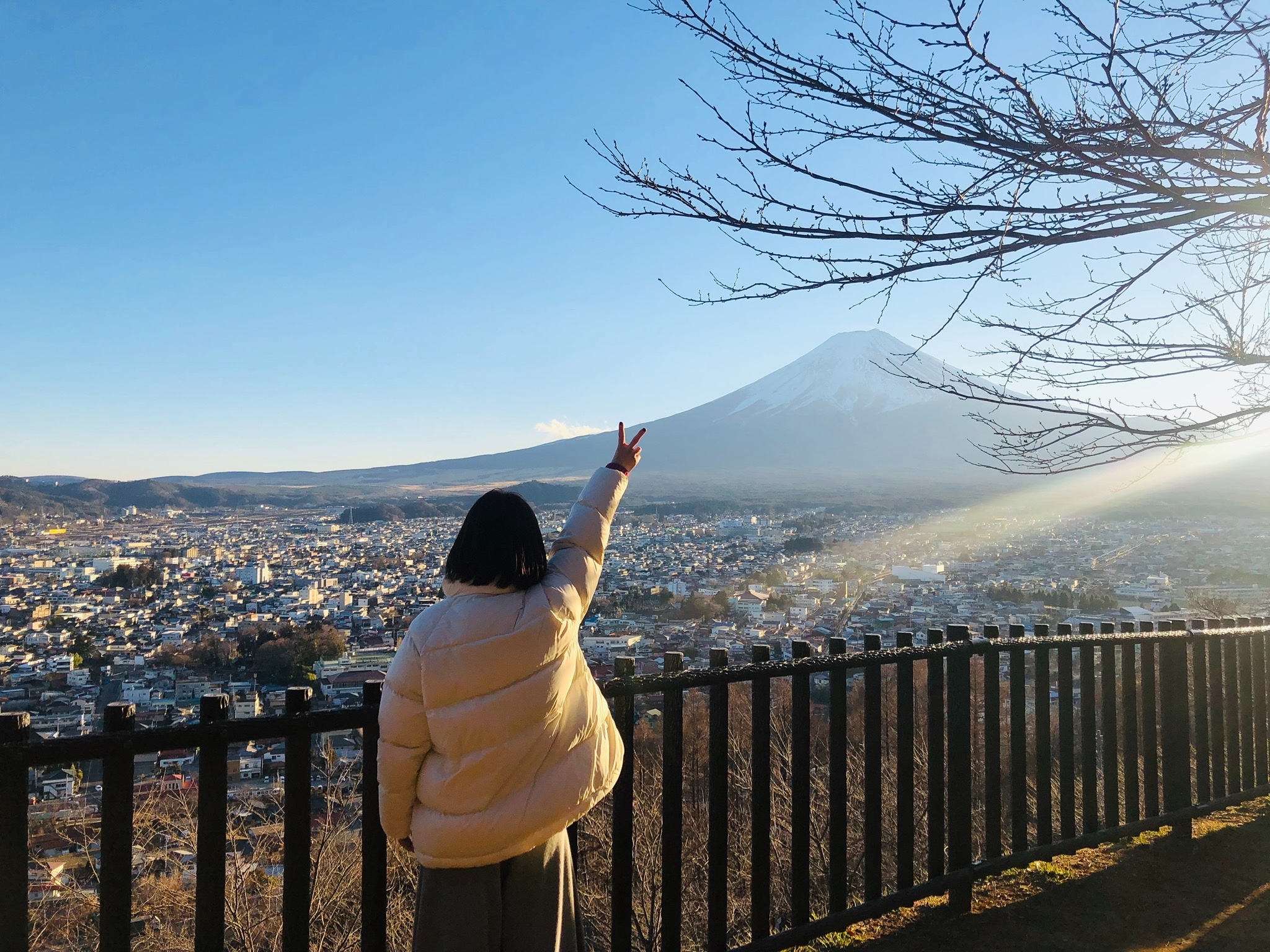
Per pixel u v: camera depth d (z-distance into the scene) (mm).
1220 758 4477
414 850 1896
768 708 2898
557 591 1842
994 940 3094
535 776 1797
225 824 2008
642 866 4727
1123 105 2203
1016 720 3631
